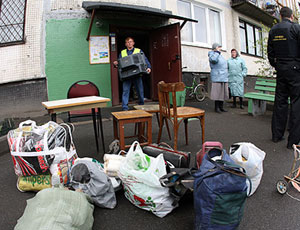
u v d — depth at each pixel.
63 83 6.88
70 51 6.88
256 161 2.38
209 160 1.87
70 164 2.54
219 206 1.68
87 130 4.93
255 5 11.98
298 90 3.63
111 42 7.26
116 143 3.41
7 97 6.71
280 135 4.05
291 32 3.61
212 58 6.34
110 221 2.10
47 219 1.63
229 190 1.68
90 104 3.12
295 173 2.86
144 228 2.00
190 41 9.52
